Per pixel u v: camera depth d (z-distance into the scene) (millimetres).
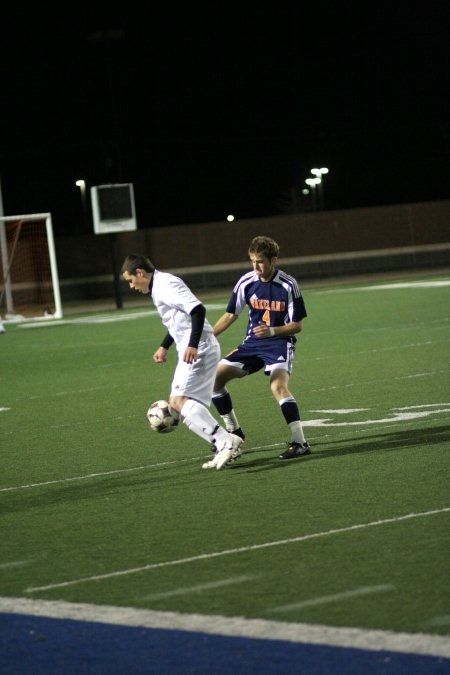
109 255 108562
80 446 28000
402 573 15266
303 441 24531
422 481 21094
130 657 12680
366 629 13109
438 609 13664
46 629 13883
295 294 24609
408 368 39031
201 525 18906
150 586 15461
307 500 20188
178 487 22219
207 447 26578
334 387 35750
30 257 101688
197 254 111375
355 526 18031
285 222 114000
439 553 16125
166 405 23141
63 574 16438
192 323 22219
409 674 11633
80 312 90000
